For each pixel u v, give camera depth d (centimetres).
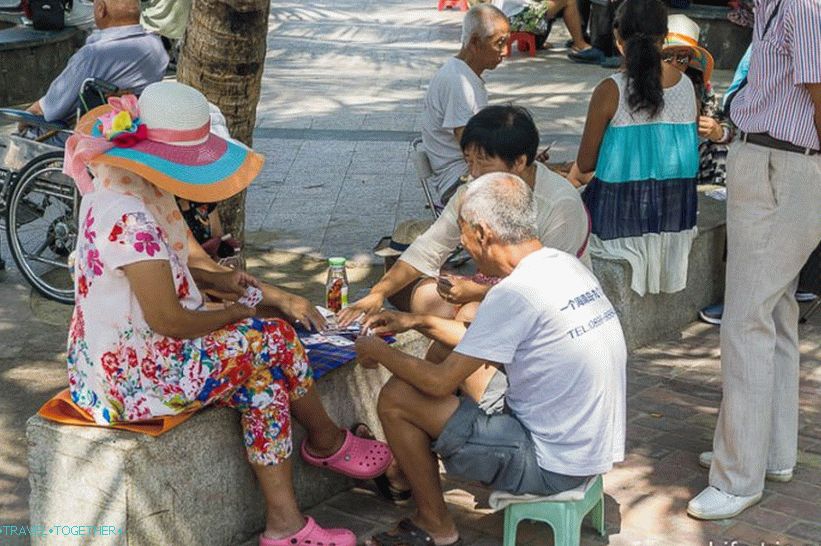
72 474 348
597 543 380
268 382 358
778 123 373
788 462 422
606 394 344
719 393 504
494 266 349
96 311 339
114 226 330
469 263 573
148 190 343
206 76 491
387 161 874
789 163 375
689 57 577
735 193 388
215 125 482
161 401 343
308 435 388
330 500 407
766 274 385
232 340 351
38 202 710
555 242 402
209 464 359
